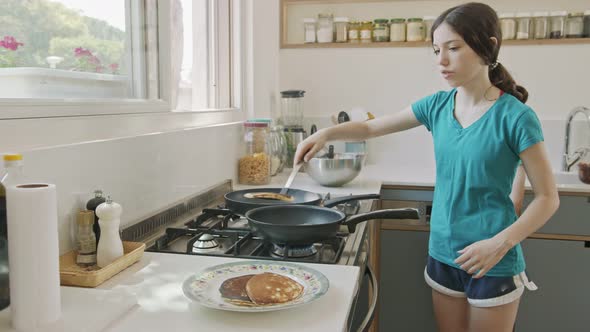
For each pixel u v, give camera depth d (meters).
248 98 2.60
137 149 1.37
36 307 0.76
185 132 1.66
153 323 0.81
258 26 2.63
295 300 0.86
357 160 2.21
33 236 0.75
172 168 1.58
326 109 3.02
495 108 1.45
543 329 2.27
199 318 0.83
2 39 1.10
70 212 1.11
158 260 1.14
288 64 3.03
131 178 1.35
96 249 1.08
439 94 1.68
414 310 2.37
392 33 2.87
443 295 1.64
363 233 1.39
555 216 2.23
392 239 2.37
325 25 2.96
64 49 1.30
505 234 1.36
